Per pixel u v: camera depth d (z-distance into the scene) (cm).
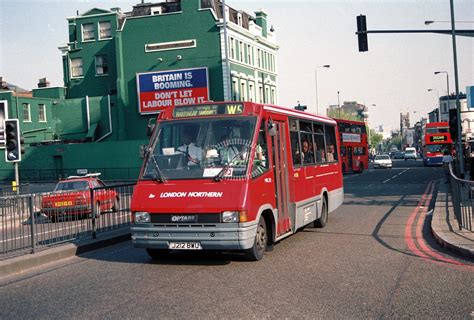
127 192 1462
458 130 2892
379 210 1808
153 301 707
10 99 5300
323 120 1504
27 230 1070
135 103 5297
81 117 5550
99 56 5703
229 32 5175
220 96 5084
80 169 5272
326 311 640
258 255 969
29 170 5388
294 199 1170
